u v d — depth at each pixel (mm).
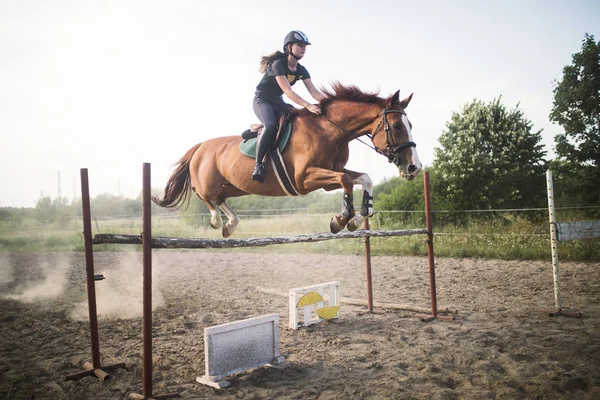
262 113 4523
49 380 4195
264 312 7062
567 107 18656
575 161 18766
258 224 21000
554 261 6297
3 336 5719
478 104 18078
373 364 4391
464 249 13125
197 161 5367
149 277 3736
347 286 9133
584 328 5410
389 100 4332
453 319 6133
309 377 4121
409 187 18797
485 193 16828
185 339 5527
